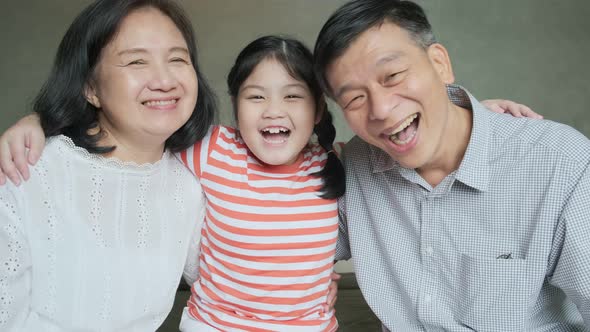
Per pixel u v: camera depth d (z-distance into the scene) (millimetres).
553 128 1367
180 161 1592
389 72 1229
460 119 1439
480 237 1399
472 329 1438
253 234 1548
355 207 1611
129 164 1409
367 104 1285
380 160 1513
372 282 1593
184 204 1562
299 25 4738
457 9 4859
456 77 4902
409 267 1509
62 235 1326
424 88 1256
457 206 1410
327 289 1673
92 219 1362
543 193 1317
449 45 4879
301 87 1543
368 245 1596
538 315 1430
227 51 4719
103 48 1338
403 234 1517
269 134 1585
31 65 4688
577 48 4891
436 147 1336
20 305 1282
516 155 1359
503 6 4859
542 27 4875
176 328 2318
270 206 1562
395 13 1247
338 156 1705
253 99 1550
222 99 4430
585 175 1282
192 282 1752
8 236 1249
